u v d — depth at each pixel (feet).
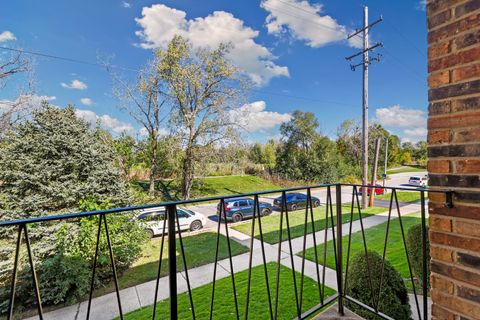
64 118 20.42
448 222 3.57
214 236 25.07
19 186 17.43
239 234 25.49
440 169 3.67
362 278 8.39
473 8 3.31
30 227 15.74
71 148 19.26
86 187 18.35
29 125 19.56
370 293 8.10
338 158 75.77
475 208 3.24
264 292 12.94
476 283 3.22
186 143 45.11
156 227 24.27
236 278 14.98
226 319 10.74
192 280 15.24
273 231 25.76
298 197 38.24
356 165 80.64
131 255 18.03
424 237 4.74
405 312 7.97
